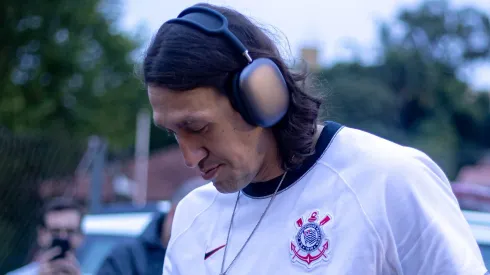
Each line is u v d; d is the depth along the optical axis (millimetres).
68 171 6484
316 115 1506
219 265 1558
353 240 1382
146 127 17844
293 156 1474
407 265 1380
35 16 15148
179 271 1647
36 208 6297
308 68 1569
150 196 12656
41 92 15266
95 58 15922
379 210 1385
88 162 6434
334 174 1451
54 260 3721
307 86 1506
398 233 1380
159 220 3619
